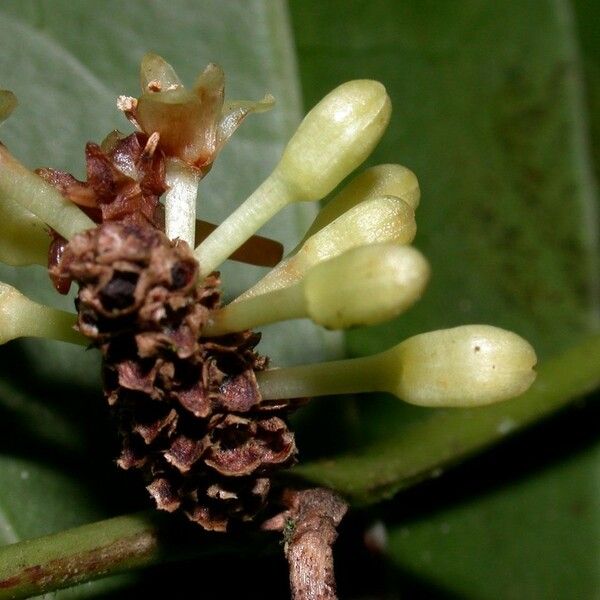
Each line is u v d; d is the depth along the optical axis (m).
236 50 0.16
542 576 0.16
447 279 0.16
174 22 0.16
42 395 0.14
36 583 0.13
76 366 0.14
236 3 0.16
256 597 0.14
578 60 0.17
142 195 0.12
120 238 0.12
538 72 0.17
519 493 0.16
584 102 0.17
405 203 0.12
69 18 0.15
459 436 0.15
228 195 0.15
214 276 0.12
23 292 0.14
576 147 0.17
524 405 0.15
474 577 0.16
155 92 0.12
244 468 0.12
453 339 0.12
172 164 0.12
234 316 0.12
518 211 0.17
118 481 0.14
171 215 0.12
